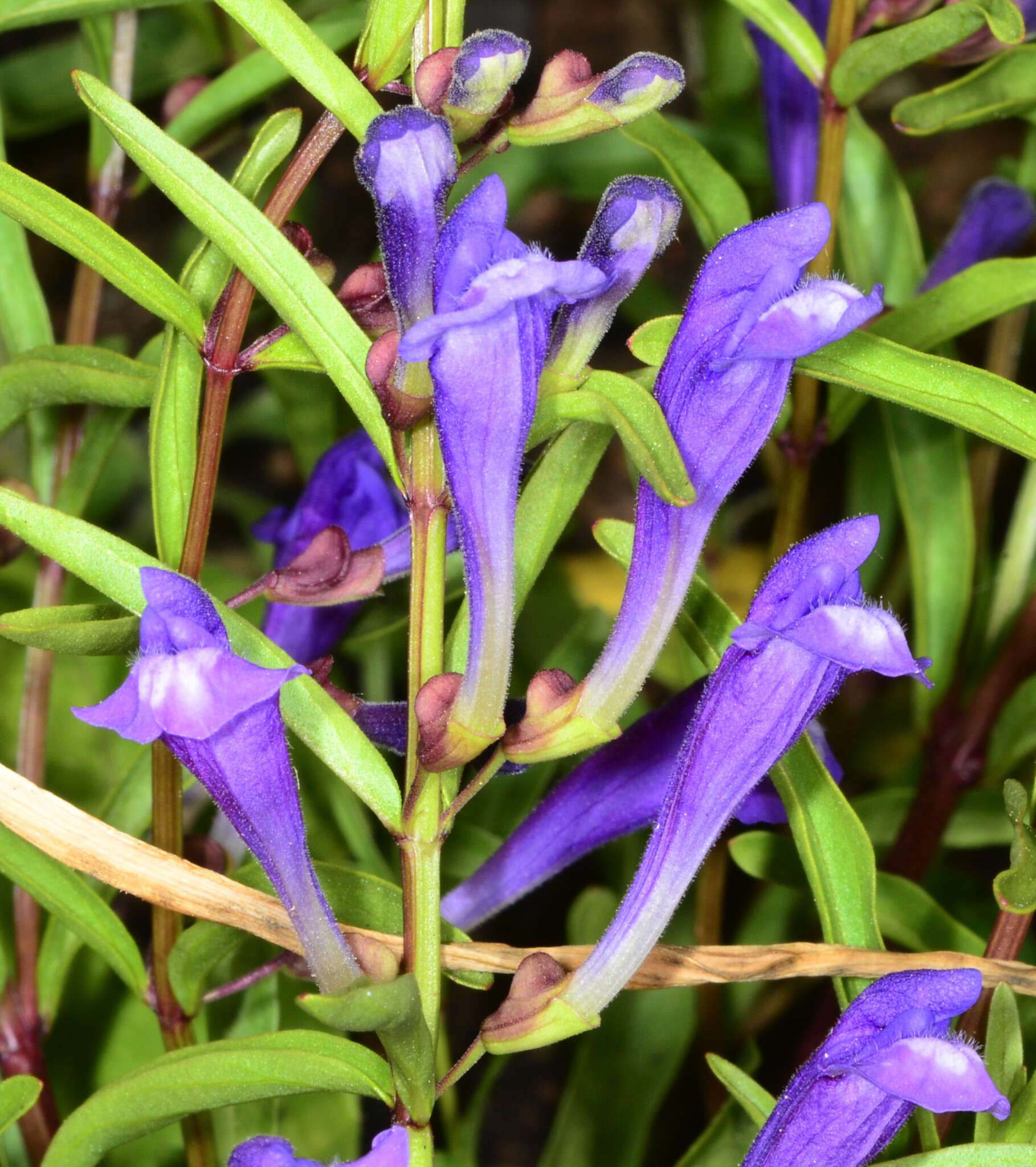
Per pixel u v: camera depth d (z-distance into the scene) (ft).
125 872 0.46
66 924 0.50
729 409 0.41
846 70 0.56
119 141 0.43
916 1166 0.44
